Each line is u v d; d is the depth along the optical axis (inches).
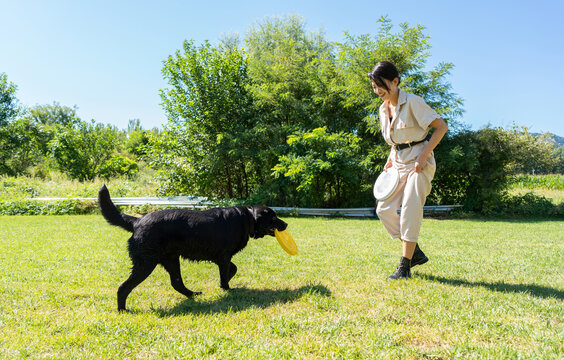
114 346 92.7
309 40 928.3
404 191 154.0
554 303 124.1
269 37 941.8
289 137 525.0
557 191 871.7
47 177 832.3
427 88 518.6
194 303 131.3
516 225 417.1
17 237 273.9
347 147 496.1
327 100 560.7
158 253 128.0
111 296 137.9
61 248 230.7
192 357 86.4
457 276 165.0
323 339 95.4
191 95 584.4
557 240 290.7
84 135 838.5
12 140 1041.5
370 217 512.1
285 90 567.2
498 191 570.9
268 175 581.9
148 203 494.6
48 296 135.9
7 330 102.0
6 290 141.9
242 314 115.5
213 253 141.9
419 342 94.9
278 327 103.7
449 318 109.7
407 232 153.5
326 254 217.8
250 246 242.8
